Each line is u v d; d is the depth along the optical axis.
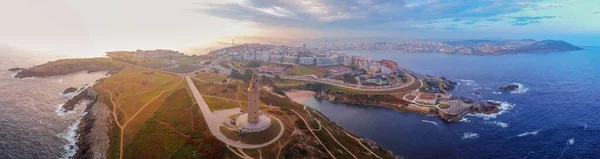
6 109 189.62
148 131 139.62
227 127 138.75
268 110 163.88
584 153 158.12
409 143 171.38
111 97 195.38
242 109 165.88
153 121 150.88
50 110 194.12
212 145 122.00
